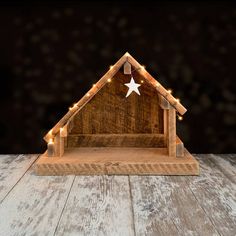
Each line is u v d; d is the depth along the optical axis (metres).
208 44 0.87
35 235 0.39
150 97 0.78
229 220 0.43
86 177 0.63
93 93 0.65
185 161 0.64
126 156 0.69
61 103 0.88
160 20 0.87
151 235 0.39
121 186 0.57
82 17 0.87
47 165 0.64
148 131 0.79
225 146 0.87
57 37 0.87
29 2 0.87
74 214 0.45
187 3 0.86
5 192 0.54
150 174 0.64
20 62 0.87
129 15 0.87
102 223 0.42
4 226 0.42
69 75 0.87
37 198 0.51
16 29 0.87
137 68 0.65
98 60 0.87
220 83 0.87
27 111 0.88
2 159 0.79
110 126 0.79
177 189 0.56
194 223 0.42
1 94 0.87
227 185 0.58
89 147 0.79
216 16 0.86
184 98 0.87
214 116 0.87
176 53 0.87
